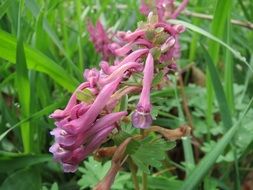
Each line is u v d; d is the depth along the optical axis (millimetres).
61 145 60
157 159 67
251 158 119
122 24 155
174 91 117
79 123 60
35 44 109
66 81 102
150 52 68
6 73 118
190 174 84
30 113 101
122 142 67
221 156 105
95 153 69
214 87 104
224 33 115
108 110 65
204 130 122
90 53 145
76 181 109
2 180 100
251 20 150
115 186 93
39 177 96
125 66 65
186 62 154
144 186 79
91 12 159
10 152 102
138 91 67
